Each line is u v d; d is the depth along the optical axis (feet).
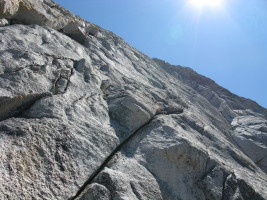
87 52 45.73
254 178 34.42
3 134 20.29
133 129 30.01
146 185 23.35
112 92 35.73
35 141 20.92
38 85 26.61
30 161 19.25
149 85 49.55
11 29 33.35
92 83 34.47
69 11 57.67
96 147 24.30
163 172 26.13
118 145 26.61
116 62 51.75
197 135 37.11
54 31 41.14
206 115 57.88
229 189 29.12
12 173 17.70
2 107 22.57
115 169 23.17
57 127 23.36
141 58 74.02
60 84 29.43
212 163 31.24
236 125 69.51
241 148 55.62
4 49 28.48
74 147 22.59
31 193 17.35
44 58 31.58
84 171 21.27
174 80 77.36
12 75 25.38
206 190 27.84
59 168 20.13
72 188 19.44
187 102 54.60
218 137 41.19
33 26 37.70
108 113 30.66
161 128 32.14
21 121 22.40
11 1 34.37
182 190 25.84
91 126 26.32
